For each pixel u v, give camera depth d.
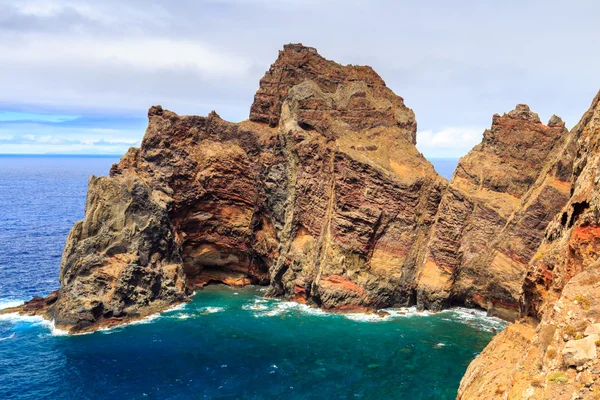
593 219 33.56
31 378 60.88
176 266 93.88
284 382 59.81
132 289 84.25
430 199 90.12
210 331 76.31
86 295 80.12
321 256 89.19
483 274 84.56
